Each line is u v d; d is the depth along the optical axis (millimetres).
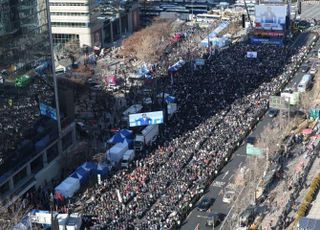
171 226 193875
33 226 195875
